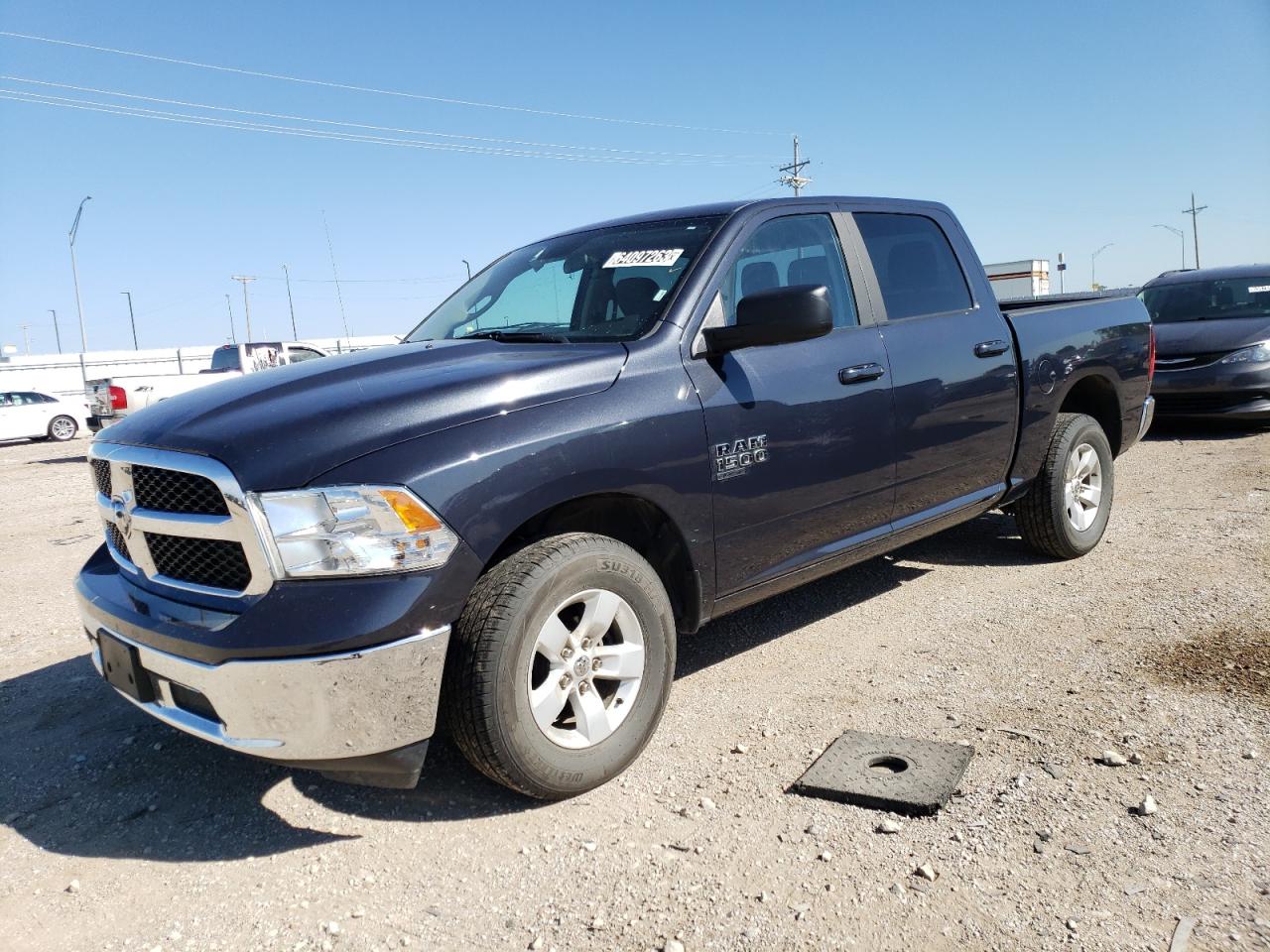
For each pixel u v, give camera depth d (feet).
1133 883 7.70
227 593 8.61
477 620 8.87
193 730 8.77
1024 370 15.55
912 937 7.22
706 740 10.95
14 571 22.27
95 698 13.43
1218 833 8.31
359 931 7.84
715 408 10.94
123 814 10.09
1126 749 9.93
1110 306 18.26
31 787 10.80
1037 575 16.52
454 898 8.20
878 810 9.12
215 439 8.79
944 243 15.37
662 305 11.29
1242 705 10.77
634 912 7.81
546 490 9.33
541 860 8.69
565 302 12.42
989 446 15.06
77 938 7.97
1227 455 27.43
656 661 10.31
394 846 9.13
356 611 8.25
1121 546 17.97
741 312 10.77
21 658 15.40
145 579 9.59
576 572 9.40
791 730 11.05
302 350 64.44
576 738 9.71
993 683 11.94
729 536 11.20
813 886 7.98
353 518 8.36
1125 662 12.26
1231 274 35.42
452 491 8.74
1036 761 9.82
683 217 12.89
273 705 8.24
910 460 13.57
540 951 7.41
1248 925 7.10
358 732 8.35
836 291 13.17
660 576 11.41
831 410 12.28
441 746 11.23
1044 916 7.35
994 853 8.24
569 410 9.71
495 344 11.19
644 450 10.14
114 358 128.06
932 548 18.74
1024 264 68.90
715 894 7.96
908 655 13.15
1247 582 15.14
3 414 72.13
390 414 8.95
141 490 9.46
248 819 9.83
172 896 8.52
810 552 12.46
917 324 14.01
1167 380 31.40
